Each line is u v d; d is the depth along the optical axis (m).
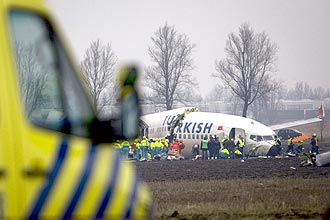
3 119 13.51
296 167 118.69
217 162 139.00
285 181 85.12
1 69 13.80
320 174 100.00
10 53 14.10
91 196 14.32
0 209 13.05
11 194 13.24
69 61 15.59
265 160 145.88
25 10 14.82
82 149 14.60
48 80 14.89
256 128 166.25
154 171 111.00
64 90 15.16
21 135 13.70
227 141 162.00
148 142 161.25
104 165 14.75
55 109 14.75
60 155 14.16
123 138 14.65
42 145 14.01
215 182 84.88
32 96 14.37
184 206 56.75
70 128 14.78
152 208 15.80
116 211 14.62
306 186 77.31
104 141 14.76
